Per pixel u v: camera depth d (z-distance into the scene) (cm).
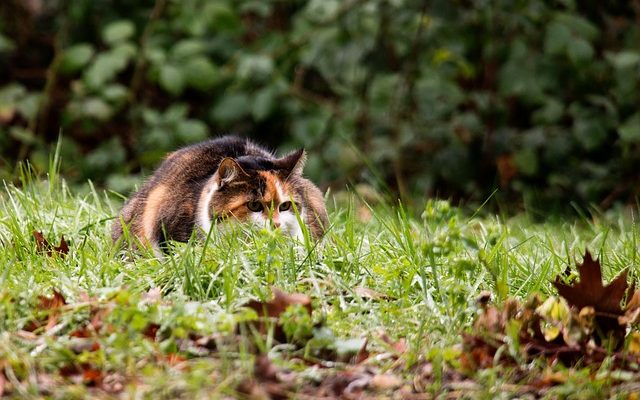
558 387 652
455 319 732
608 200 1623
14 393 628
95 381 643
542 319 743
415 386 662
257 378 637
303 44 1714
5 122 1800
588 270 746
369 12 1602
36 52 1878
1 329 692
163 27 1748
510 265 875
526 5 1595
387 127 1652
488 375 662
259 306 722
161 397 621
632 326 758
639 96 1619
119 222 991
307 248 850
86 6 1783
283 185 970
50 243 924
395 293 806
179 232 952
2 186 1366
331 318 736
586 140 1589
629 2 1705
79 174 1652
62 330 716
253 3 1712
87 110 1680
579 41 1573
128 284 799
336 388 651
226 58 1773
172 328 690
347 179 1631
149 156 1645
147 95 1844
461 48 1639
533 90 1614
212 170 1002
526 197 1580
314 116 1662
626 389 654
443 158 1650
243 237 912
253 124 1808
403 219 927
